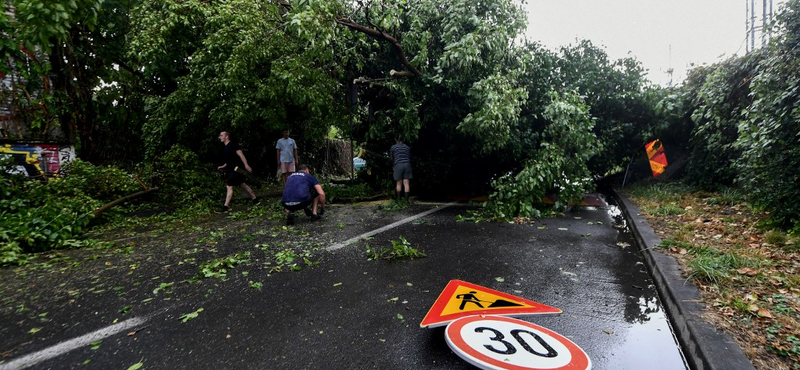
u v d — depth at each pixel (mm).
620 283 3674
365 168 11859
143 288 3656
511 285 3629
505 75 8281
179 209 7914
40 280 3885
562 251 4766
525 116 9461
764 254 3795
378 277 3889
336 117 10312
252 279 3875
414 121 8969
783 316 2543
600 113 10375
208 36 8328
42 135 8977
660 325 2850
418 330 2770
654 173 10008
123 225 6617
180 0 8141
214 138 10672
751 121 5281
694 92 9250
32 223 5059
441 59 7805
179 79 9352
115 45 9945
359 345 2568
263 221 6973
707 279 3262
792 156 4512
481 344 2514
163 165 8883
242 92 8953
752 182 5281
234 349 2539
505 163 10555
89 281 3857
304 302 3283
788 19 4980
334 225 6535
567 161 7645
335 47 8477
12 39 5020
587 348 2516
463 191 11031
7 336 2750
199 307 3217
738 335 2361
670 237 4738
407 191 9148
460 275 3918
